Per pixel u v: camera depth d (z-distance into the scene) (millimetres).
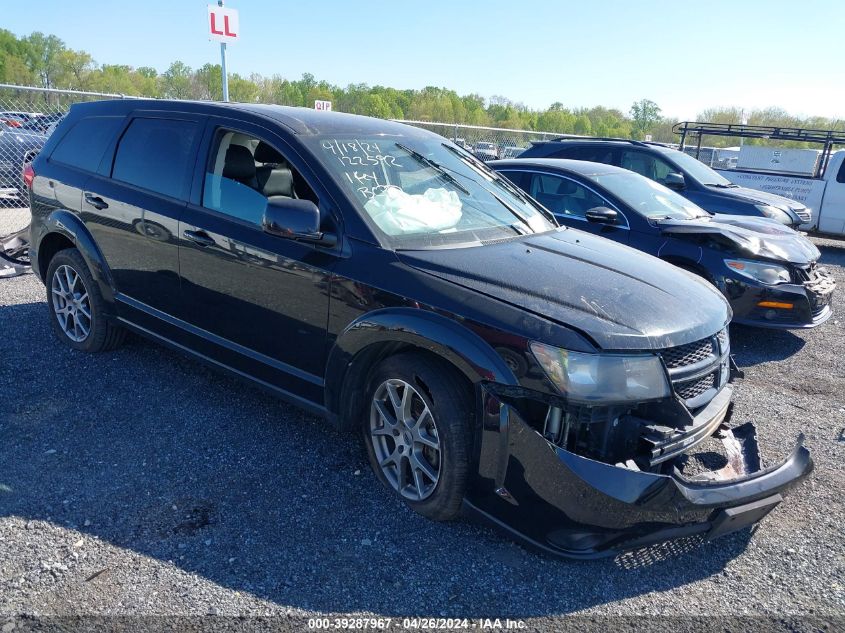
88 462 3529
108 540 2908
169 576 2709
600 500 2600
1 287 6613
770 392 5164
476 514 2963
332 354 3318
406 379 3096
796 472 3039
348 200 3414
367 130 4062
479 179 4277
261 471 3533
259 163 3775
